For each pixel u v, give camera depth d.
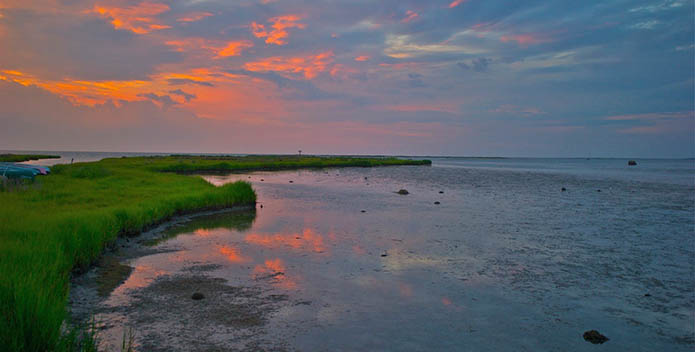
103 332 7.40
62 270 9.63
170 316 8.27
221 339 7.29
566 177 69.50
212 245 14.84
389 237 16.81
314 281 10.83
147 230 17.42
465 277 11.42
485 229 18.92
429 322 8.30
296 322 8.14
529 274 11.80
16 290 6.21
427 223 20.41
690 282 11.26
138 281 10.49
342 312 8.73
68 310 8.36
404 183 49.16
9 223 12.16
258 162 88.81
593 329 8.16
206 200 23.86
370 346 7.19
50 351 5.75
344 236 16.89
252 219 21.00
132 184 31.33
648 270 12.41
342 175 64.25
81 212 15.62
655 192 40.12
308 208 25.72
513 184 49.81
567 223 20.88
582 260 13.47
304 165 90.19
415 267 12.34
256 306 8.97
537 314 8.87
